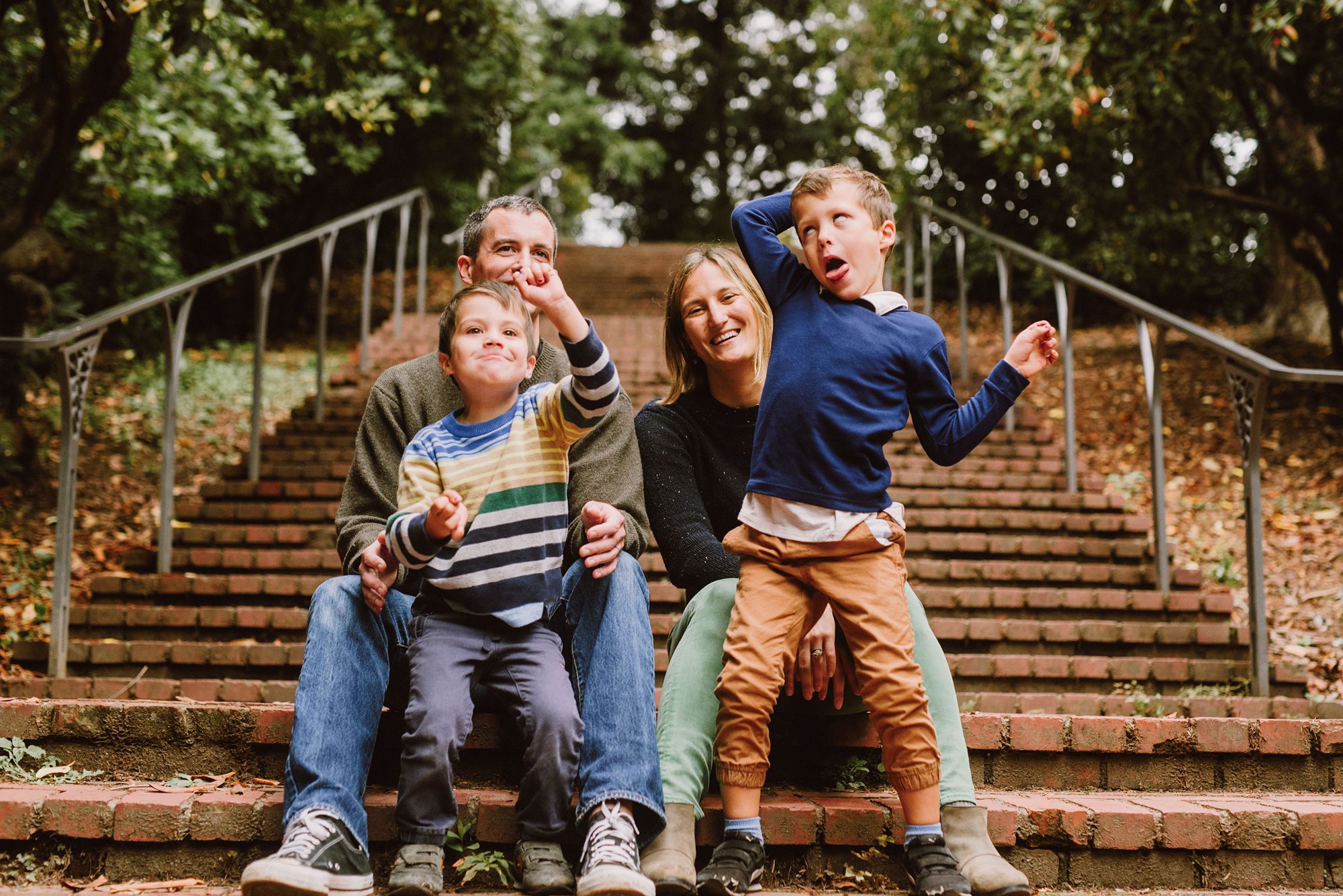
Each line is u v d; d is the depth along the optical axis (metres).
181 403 7.84
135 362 8.73
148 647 3.77
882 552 2.33
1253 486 3.72
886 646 2.25
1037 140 7.40
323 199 12.34
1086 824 2.39
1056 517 4.93
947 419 2.34
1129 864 2.40
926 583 4.51
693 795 2.29
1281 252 10.45
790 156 23.62
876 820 2.35
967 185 14.18
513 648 2.30
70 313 7.40
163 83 7.21
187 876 2.26
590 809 2.18
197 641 4.00
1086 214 9.93
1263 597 3.70
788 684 2.45
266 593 4.22
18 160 5.64
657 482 2.72
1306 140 8.51
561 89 19.59
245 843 2.27
